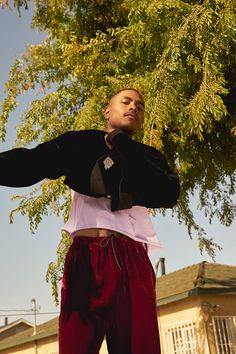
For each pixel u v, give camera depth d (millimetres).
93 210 1734
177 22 5348
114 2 7727
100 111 6145
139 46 6164
